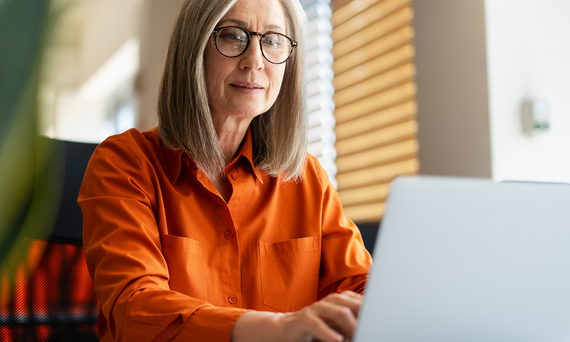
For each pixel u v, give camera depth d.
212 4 1.16
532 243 0.58
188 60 1.16
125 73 4.27
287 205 1.26
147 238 0.96
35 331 1.18
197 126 1.16
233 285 1.10
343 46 3.23
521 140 2.36
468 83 2.44
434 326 0.58
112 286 0.85
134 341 0.76
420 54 2.73
